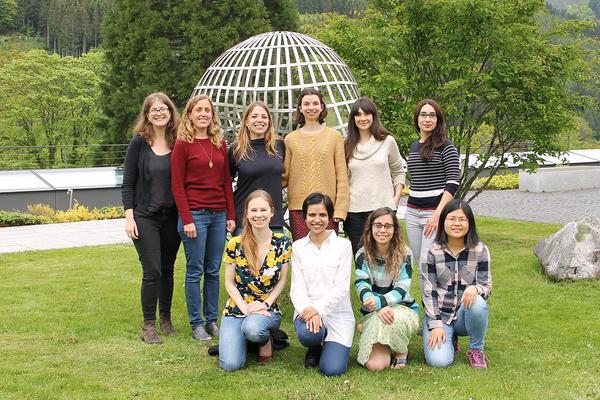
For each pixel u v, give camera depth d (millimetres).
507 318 5488
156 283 4914
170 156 4879
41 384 4023
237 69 6098
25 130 26109
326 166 4914
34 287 6680
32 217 12430
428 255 4457
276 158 4949
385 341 4211
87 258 8328
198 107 4789
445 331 4398
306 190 4926
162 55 20719
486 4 7805
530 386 3914
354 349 4766
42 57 25609
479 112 8906
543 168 19344
